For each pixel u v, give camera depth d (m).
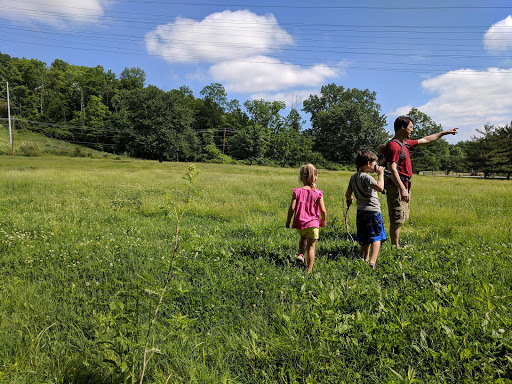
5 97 106.25
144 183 16.20
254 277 3.94
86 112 103.88
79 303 3.33
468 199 12.07
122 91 109.56
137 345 2.04
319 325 2.68
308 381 2.09
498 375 2.11
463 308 2.86
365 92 99.81
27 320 2.88
